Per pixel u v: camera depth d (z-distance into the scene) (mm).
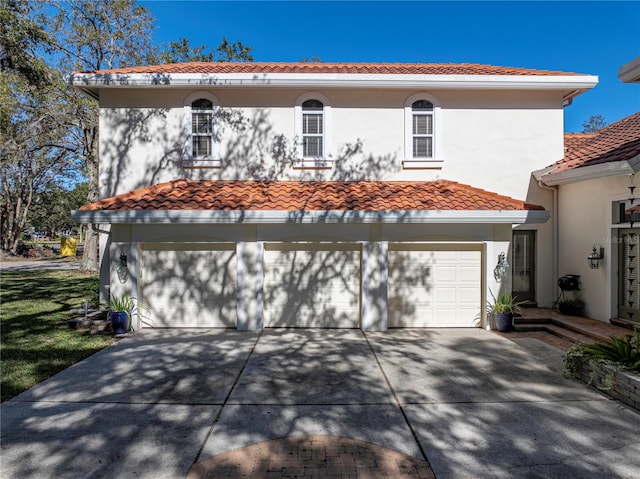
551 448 4910
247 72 12781
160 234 10766
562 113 12609
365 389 6734
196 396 6426
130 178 12367
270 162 12469
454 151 12570
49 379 7121
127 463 4570
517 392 6637
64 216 57000
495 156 12578
